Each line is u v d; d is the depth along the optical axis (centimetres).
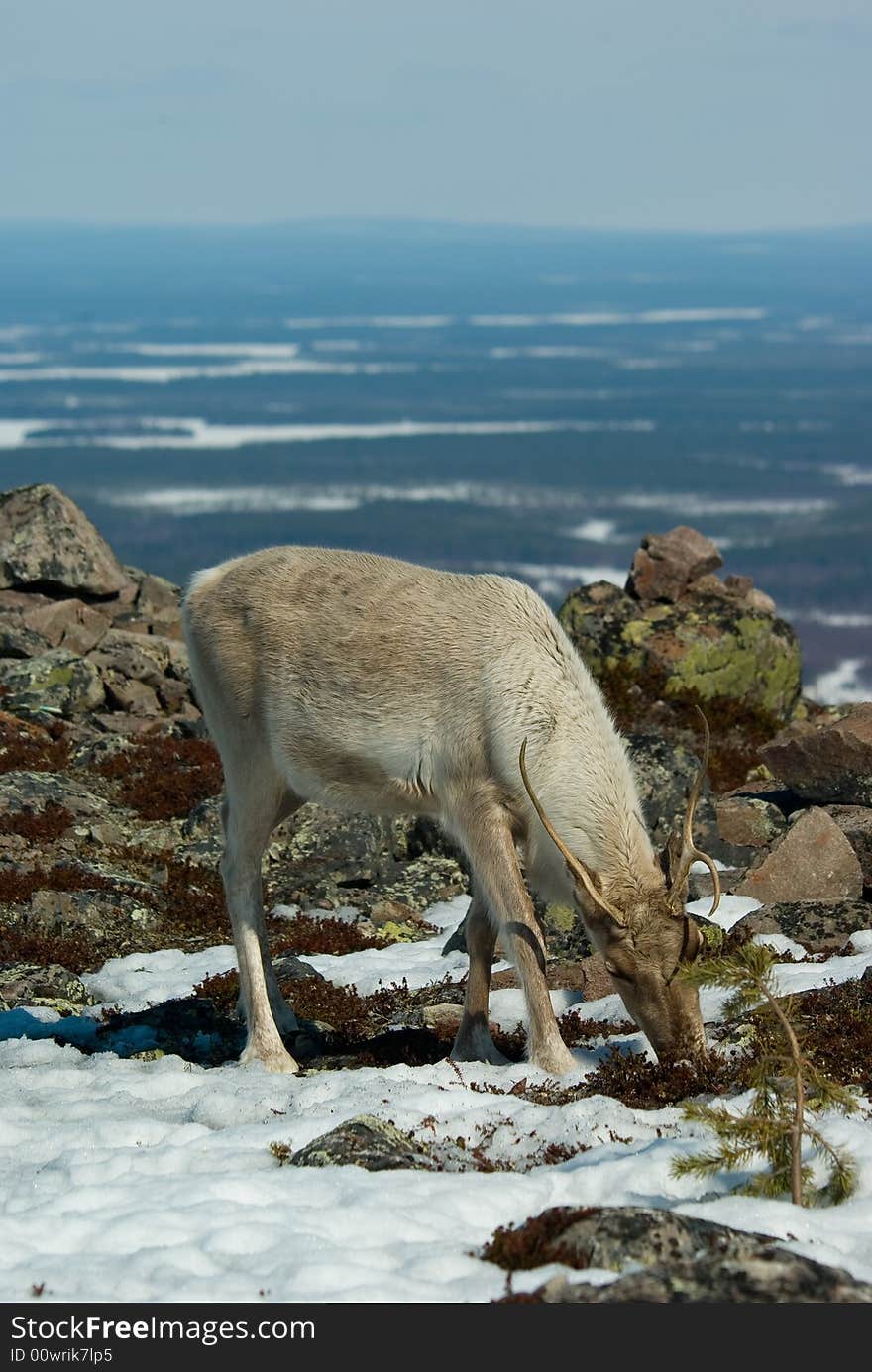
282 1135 1177
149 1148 1158
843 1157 1006
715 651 3375
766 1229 931
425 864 2456
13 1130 1239
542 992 1409
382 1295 848
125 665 3319
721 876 2080
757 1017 1341
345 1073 1388
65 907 2138
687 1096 1262
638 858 1374
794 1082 1091
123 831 2523
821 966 1658
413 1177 1031
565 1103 1280
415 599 1527
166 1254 909
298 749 1576
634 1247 873
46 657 3194
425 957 2025
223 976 1878
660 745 2445
